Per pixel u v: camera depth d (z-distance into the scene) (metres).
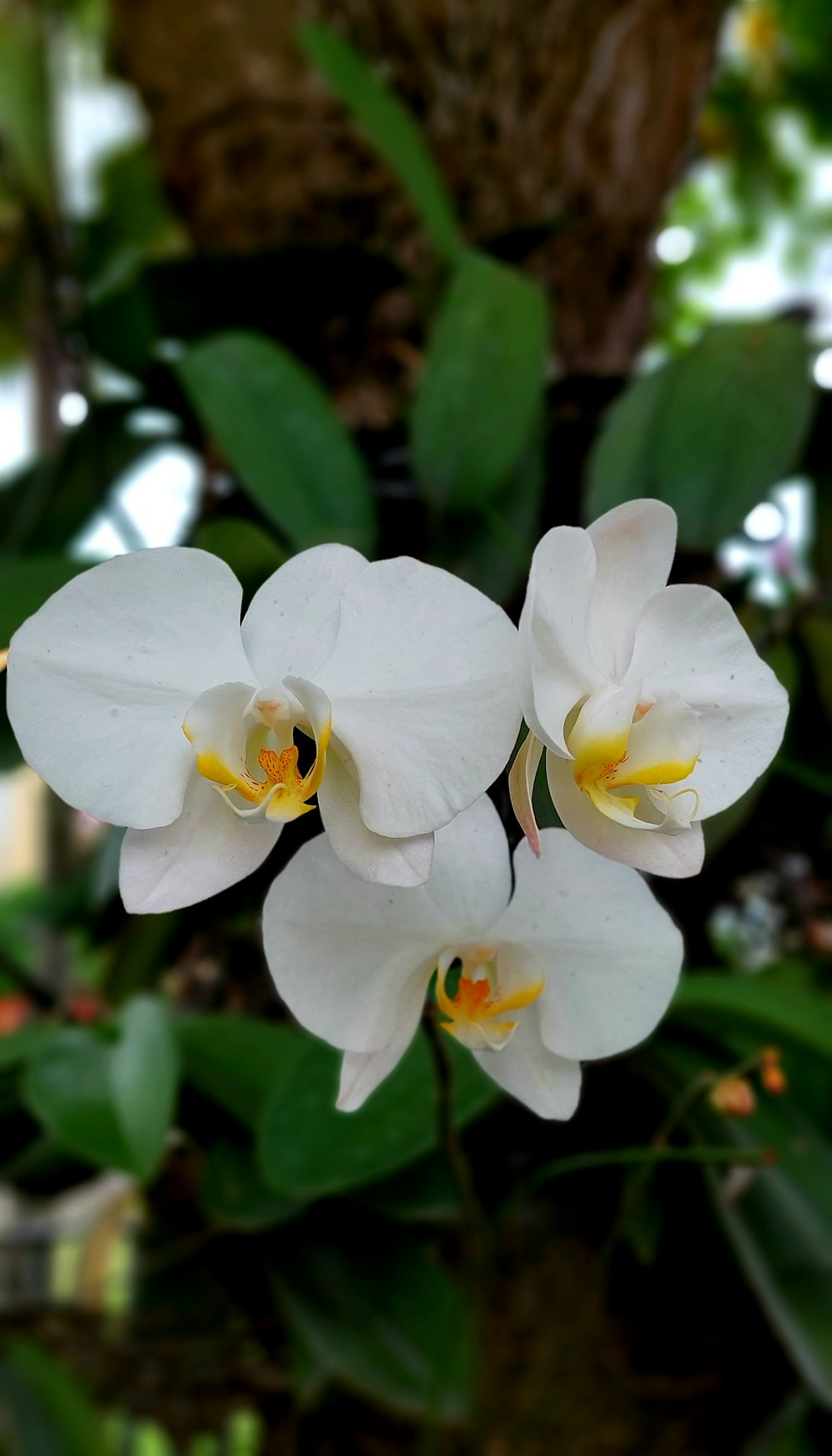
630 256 0.68
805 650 0.48
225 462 0.57
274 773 0.21
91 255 0.66
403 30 0.61
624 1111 0.44
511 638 0.20
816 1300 0.37
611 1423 0.46
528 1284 0.47
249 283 0.56
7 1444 0.51
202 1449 0.63
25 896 1.01
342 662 0.21
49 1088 0.37
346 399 0.60
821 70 1.04
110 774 0.21
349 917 0.24
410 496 0.51
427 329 0.58
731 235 1.21
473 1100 0.34
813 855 0.58
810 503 0.59
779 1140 0.41
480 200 0.62
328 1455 0.51
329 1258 0.42
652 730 0.21
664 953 0.26
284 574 0.21
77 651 0.20
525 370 0.46
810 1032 0.38
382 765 0.21
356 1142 0.33
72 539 0.65
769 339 0.46
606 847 0.22
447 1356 0.37
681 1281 0.47
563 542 0.19
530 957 0.26
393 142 0.50
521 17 0.62
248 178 0.63
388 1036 0.25
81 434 0.57
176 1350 0.52
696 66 0.69
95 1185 0.65
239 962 0.53
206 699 0.20
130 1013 0.41
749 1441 0.45
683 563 0.47
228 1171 0.40
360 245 0.54
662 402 0.45
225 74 0.63
